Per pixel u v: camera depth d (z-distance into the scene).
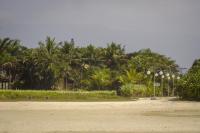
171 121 33.50
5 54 95.81
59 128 29.02
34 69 97.44
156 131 28.11
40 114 38.78
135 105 51.62
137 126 30.28
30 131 27.56
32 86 98.12
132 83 92.44
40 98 70.94
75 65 106.44
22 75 98.56
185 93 67.06
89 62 109.25
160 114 39.50
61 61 100.19
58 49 102.62
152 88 86.44
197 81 65.31
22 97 70.94
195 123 32.22
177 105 51.78
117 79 98.69
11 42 99.19
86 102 59.28
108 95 76.25
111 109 45.16
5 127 29.25
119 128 29.25
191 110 44.31
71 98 72.19
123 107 48.12
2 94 70.31
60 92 73.56
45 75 97.56
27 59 97.50
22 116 36.84
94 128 29.16
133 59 110.06
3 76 97.12
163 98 75.88
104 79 97.75
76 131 27.81
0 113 39.62
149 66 106.19
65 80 100.81
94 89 98.62
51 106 49.00
